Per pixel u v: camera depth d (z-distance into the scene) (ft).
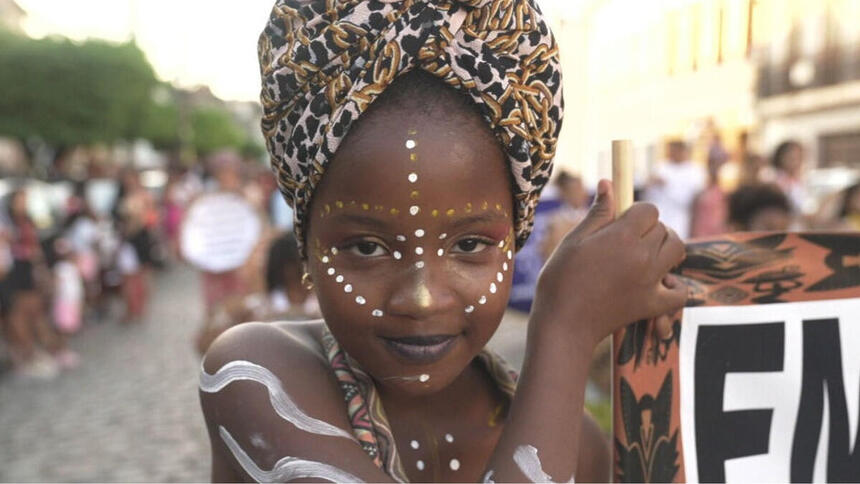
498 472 2.95
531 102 2.89
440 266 2.85
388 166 2.70
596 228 3.41
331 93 2.75
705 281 4.08
